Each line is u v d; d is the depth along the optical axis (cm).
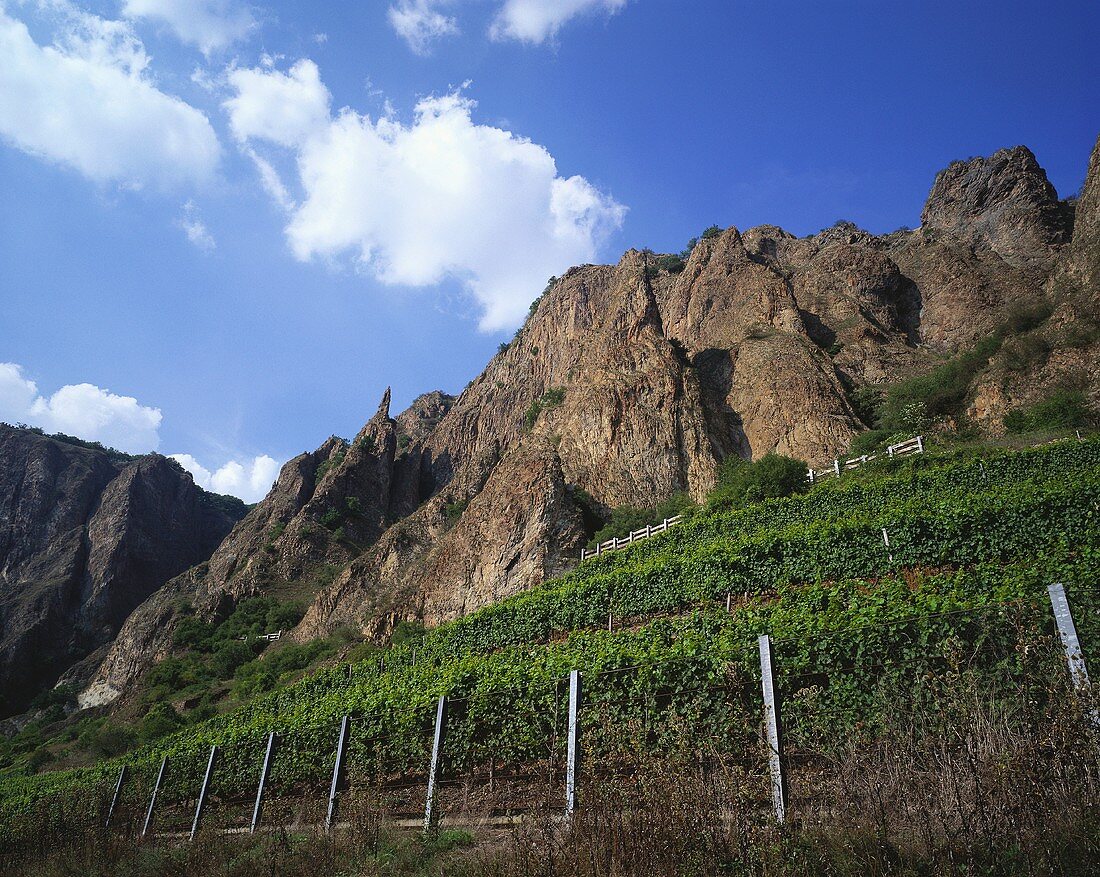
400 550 8519
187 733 3897
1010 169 10738
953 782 640
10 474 17150
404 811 1345
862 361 8600
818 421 6962
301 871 1025
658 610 2780
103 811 2223
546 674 1452
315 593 10294
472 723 1484
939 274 9806
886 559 2292
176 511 17900
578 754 999
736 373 8375
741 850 663
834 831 668
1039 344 5759
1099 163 6938
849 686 1035
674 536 4041
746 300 9775
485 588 5941
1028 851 566
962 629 994
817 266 10719
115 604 14600
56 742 7594
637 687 1252
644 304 9062
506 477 6800
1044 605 963
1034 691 762
